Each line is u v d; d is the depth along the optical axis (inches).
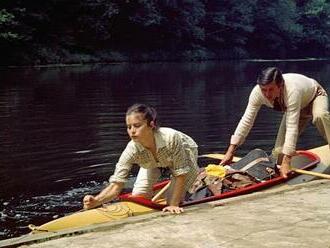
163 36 1547.7
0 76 889.5
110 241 152.5
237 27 1774.1
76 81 829.2
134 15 1416.1
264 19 1884.8
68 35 1295.5
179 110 556.4
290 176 247.0
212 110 562.3
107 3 1337.4
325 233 156.3
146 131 186.2
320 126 257.0
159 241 151.8
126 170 193.9
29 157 350.0
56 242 152.9
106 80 856.9
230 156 260.1
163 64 1378.0
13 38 1141.1
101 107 561.0
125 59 1414.9
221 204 194.2
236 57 1792.6
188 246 147.5
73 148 374.9
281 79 236.7
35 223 239.6
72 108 551.2
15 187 290.0
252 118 256.4
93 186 295.1
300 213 178.1
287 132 241.6
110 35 1392.7
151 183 215.5
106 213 197.3
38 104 574.9
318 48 2107.5
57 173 316.8
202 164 341.4
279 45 1935.3
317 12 2031.3
